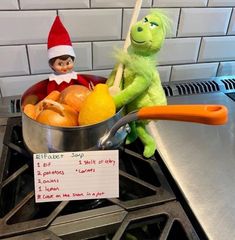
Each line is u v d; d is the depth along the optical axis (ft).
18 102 1.68
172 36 1.83
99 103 1.00
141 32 1.10
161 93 1.21
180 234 1.03
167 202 1.10
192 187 1.19
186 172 1.27
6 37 1.57
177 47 1.89
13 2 1.48
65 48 1.22
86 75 1.34
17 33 1.57
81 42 1.70
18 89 1.76
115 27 1.69
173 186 1.21
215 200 1.14
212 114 0.80
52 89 1.26
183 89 1.91
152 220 1.06
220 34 1.92
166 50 1.88
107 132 1.03
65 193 1.07
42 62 1.70
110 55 1.77
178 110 0.87
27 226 0.98
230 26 1.90
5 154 1.27
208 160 1.34
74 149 1.02
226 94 1.92
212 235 1.01
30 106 1.14
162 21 1.15
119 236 0.97
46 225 0.99
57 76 1.27
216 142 1.47
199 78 2.07
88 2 1.58
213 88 1.96
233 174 1.27
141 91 1.14
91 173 1.06
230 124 1.61
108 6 1.62
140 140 1.37
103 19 1.65
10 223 1.01
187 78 2.05
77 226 1.01
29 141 1.07
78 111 1.09
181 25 1.80
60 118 1.02
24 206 1.06
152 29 1.11
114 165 1.06
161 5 1.69
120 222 1.02
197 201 1.13
